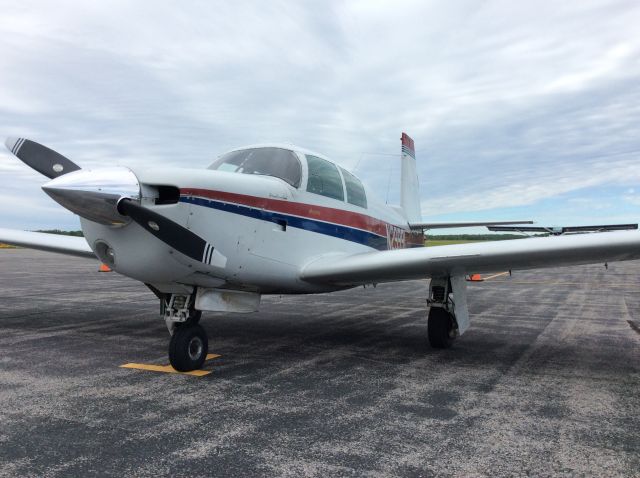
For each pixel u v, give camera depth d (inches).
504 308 344.8
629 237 155.0
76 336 224.5
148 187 149.1
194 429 110.9
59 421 115.0
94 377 155.1
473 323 277.3
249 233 172.2
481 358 188.9
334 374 162.4
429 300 208.8
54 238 268.7
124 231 153.0
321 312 324.2
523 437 107.5
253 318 293.7
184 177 153.4
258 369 168.4
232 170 194.4
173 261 152.9
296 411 124.1
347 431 110.3
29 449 99.0
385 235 274.8
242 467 91.6
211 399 133.5
